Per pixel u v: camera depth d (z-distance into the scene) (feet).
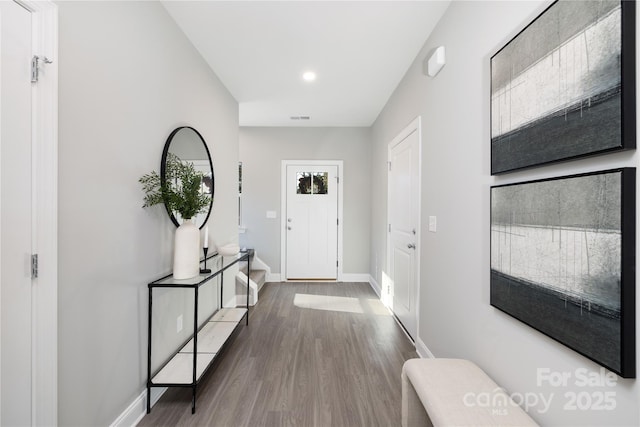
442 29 6.70
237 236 11.87
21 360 3.46
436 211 6.93
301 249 16.15
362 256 16.15
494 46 4.69
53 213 3.68
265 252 16.10
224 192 10.40
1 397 3.30
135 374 5.39
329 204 16.15
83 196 4.22
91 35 4.34
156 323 6.10
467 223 5.52
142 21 5.59
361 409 5.73
